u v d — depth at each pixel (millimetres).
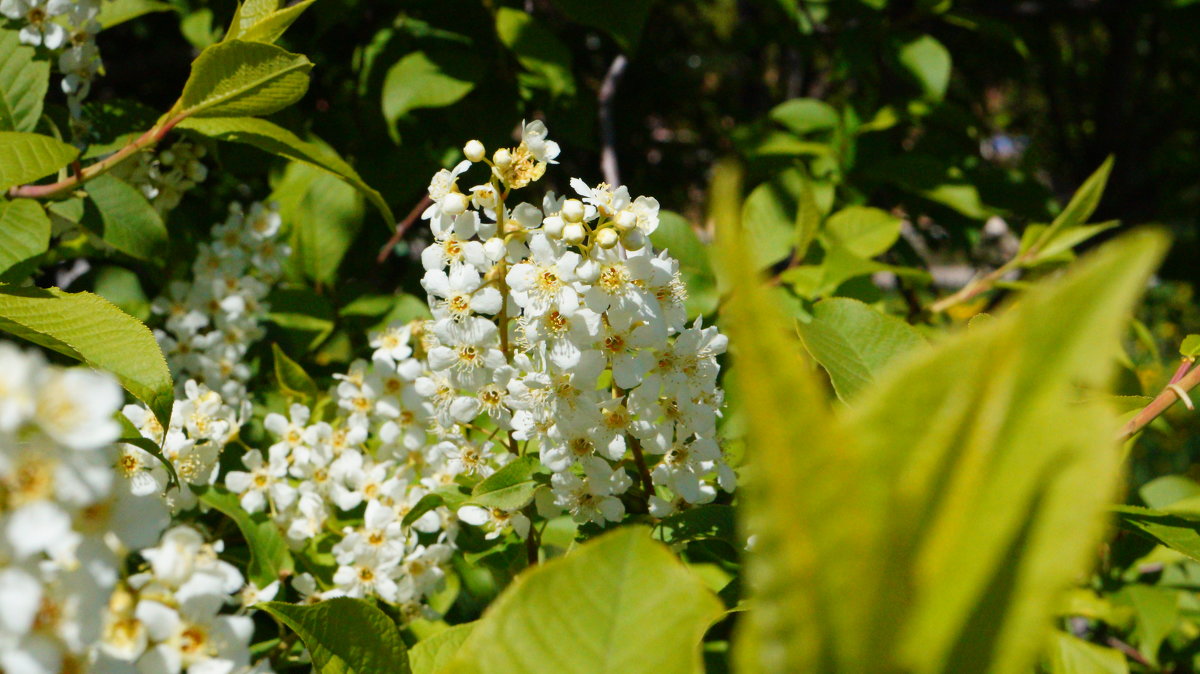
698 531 326
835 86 929
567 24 723
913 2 718
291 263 493
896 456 113
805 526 111
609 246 304
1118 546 479
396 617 396
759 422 107
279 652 374
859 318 337
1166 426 507
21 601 208
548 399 318
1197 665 522
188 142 472
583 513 330
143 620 234
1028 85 1222
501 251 317
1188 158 978
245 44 348
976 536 114
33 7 403
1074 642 363
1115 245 107
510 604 210
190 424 379
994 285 515
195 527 389
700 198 969
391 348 407
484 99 535
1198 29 788
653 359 327
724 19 1281
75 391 208
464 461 360
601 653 208
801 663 116
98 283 475
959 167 657
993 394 111
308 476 396
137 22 671
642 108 805
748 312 105
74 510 219
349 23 583
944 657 116
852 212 504
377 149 543
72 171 420
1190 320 1406
